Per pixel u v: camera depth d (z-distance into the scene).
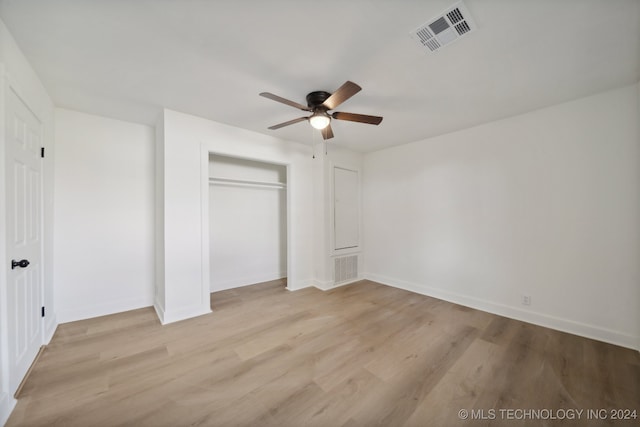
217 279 3.80
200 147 2.87
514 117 2.78
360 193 4.47
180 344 2.22
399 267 3.97
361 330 2.51
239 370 1.86
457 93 2.28
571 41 1.59
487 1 1.30
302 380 1.76
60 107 2.58
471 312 2.96
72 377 1.76
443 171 3.42
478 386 1.70
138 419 1.42
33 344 1.92
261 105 2.55
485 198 3.01
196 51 1.71
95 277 2.78
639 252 2.12
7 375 1.44
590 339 2.31
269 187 4.34
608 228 2.25
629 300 2.16
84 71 1.95
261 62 1.83
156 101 2.46
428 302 3.30
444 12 1.38
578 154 2.39
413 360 2.00
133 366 1.90
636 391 1.64
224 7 1.34
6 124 1.48
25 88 1.76
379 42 1.61
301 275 3.94
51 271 2.43
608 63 1.83
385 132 3.33
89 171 2.75
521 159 2.73
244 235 4.09
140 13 1.38
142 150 3.07
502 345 2.22
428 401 1.57
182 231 2.75
